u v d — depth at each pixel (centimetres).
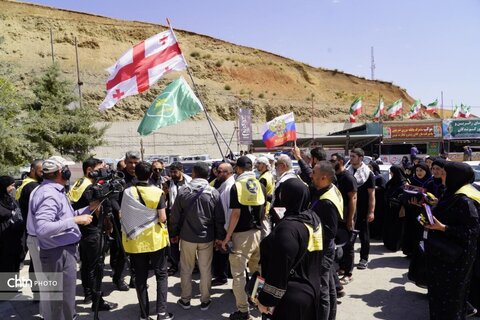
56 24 5609
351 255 562
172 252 634
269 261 246
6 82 1452
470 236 376
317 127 5031
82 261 499
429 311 443
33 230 379
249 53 7581
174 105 759
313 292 258
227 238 453
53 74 2241
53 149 2034
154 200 439
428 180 621
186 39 7081
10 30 5144
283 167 521
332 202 358
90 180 485
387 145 3338
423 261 501
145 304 451
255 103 5325
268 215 541
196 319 462
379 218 839
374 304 494
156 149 3847
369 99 8119
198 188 480
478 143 3291
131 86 751
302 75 7831
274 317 258
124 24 6619
